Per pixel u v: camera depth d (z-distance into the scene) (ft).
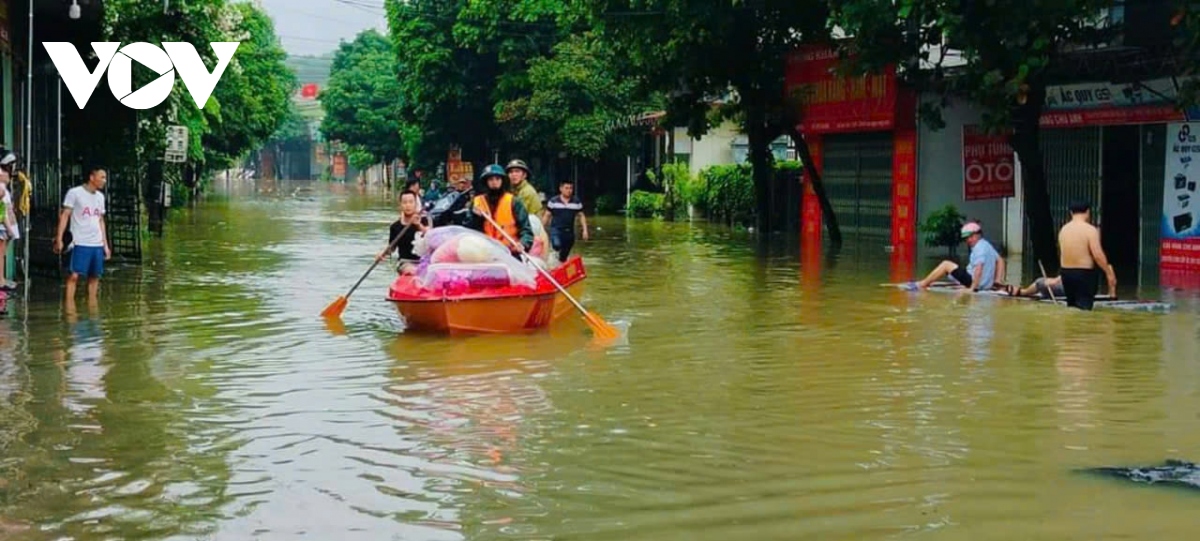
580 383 33.30
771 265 72.33
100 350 38.70
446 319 41.14
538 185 176.65
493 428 27.86
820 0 85.10
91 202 50.78
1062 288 51.83
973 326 44.42
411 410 29.76
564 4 136.67
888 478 23.56
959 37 59.06
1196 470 23.99
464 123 173.58
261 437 26.99
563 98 143.84
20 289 54.29
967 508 21.50
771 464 24.64
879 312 48.65
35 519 21.04
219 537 20.16
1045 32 58.59
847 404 30.45
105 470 24.22
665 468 24.38
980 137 78.23
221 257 75.82
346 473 24.06
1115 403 30.45
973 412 29.45
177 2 86.53
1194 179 66.85
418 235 47.98
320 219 128.67
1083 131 75.56
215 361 36.70
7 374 34.47
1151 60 64.08
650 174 143.54
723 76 97.30
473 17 157.79
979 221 86.94
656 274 66.03
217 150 176.65
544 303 42.93
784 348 39.47
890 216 95.91
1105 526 20.38
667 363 36.52
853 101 91.86
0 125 58.03
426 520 21.07
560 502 22.09
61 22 67.00
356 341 40.52
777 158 138.62
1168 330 43.21
